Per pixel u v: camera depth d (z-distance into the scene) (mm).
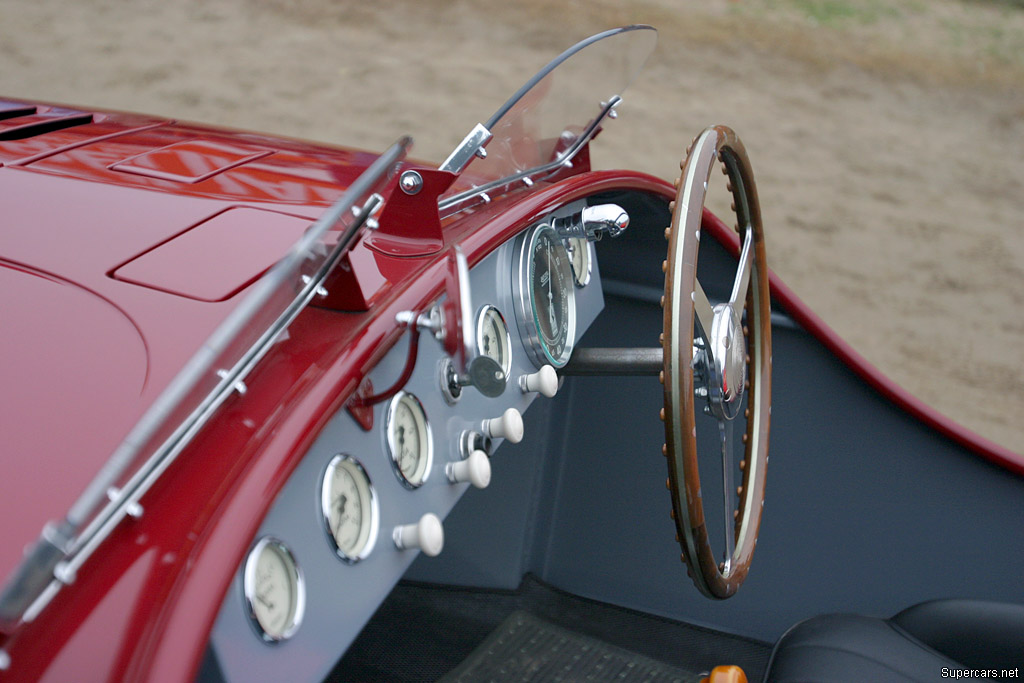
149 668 1274
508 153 1715
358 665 2002
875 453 1998
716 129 1682
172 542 1315
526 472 2135
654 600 2127
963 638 1801
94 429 1367
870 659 1756
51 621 1282
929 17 9406
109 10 6836
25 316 1437
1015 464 1921
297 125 5480
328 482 1422
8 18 6531
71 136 1737
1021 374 4414
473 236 1608
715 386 1686
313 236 1337
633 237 2031
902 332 4641
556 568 2188
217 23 6820
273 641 1365
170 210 1568
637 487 2152
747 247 1810
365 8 7320
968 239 5711
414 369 1512
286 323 1409
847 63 8133
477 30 7129
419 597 2129
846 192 6062
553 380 1662
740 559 1784
